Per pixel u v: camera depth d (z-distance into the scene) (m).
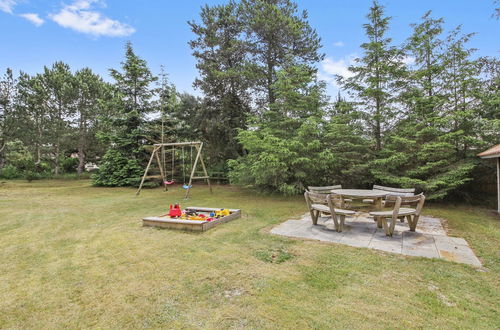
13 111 18.16
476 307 2.26
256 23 10.99
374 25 8.34
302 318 2.10
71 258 3.46
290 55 10.07
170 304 2.33
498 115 7.53
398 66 8.16
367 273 2.93
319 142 8.09
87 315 2.18
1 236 4.56
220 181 15.72
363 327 1.98
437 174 7.41
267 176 8.68
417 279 2.79
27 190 12.41
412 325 2.00
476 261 3.27
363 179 8.43
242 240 4.18
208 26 13.38
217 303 2.34
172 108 15.05
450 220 5.56
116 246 3.94
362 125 8.54
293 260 3.33
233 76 12.29
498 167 6.44
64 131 19.70
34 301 2.39
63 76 19.62
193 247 3.85
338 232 4.60
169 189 12.85
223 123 13.78
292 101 9.44
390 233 4.32
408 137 7.91
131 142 13.91
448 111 7.48
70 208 7.46
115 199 9.39
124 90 14.18
